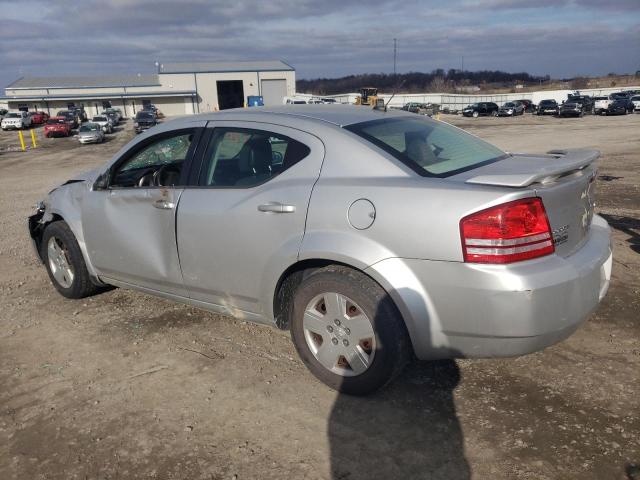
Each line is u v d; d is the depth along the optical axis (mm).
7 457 2756
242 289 3467
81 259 4574
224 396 3221
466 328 2723
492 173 2906
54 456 2750
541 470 2514
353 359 3064
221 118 3691
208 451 2744
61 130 42844
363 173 3041
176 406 3139
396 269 2816
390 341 2902
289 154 3289
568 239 2918
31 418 3074
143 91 76562
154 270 3939
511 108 50625
